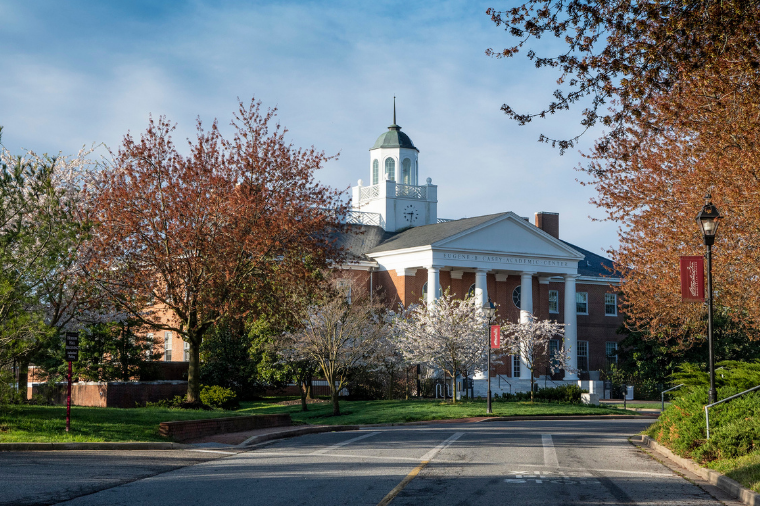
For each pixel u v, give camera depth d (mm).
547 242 61125
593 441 21797
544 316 63281
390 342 42062
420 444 20359
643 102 14773
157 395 37719
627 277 26719
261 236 27562
